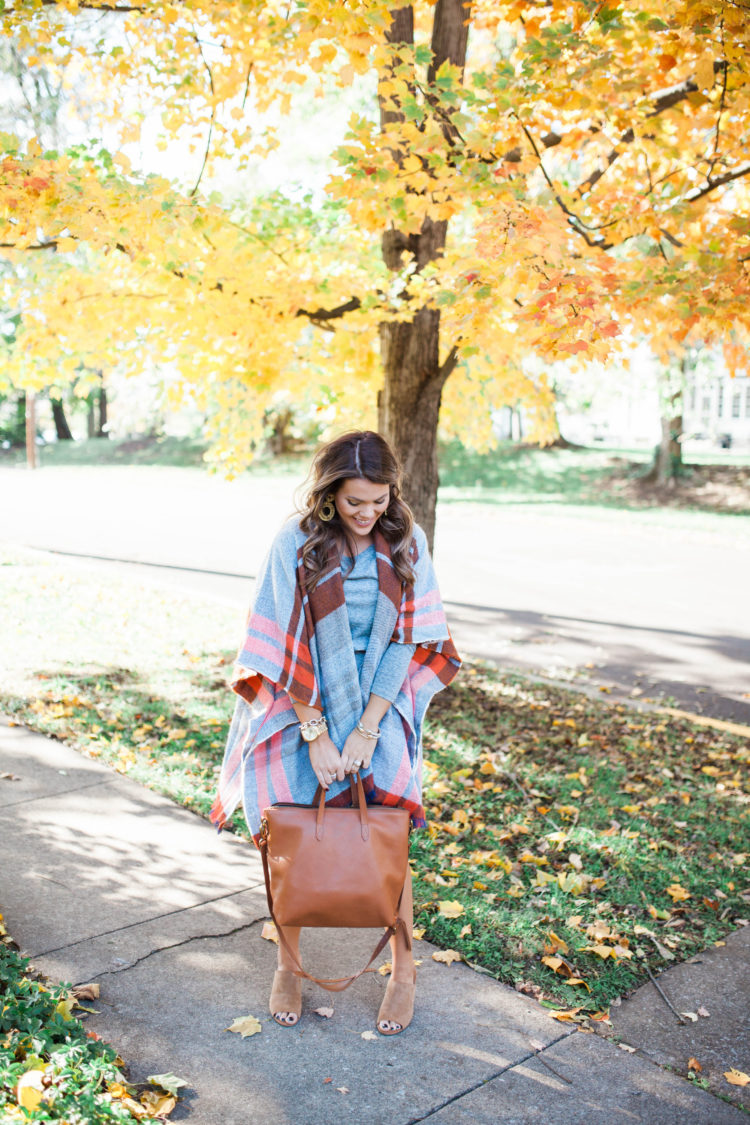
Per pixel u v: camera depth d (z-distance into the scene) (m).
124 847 3.60
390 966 2.88
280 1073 2.37
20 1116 1.96
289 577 2.49
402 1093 2.32
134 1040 2.46
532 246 3.74
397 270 5.49
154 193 4.07
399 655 2.53
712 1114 2.31
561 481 25.22
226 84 4.68
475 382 6.59
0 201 4.00
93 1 4.31
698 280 4.15
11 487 23.89
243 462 6.63
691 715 6.16
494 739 5.31
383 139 4.16
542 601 10.27
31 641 6.91
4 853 3.50
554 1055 2.51
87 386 5.80
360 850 2.36
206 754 4.70
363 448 2.41
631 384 20.55
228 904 3.21
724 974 2.99
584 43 3.92
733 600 10.45
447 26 5.14
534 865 3.69
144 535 14.62
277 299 5.17
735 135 4.76
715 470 23.83
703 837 4.09
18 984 2.44
